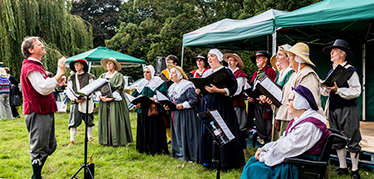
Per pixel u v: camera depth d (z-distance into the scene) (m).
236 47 8.74
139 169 4.09
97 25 25.81
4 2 10.88
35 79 3.05
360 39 6.93
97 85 3.40
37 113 3.16
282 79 3.62
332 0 4.36
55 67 11.90
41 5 12.56
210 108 3.79
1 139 5.97
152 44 15.59
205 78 3.60
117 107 5.30
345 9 3.75
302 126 2.33
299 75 2.89
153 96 4.79
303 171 2.31
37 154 3.20
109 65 5.50
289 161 2.33
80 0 26.50
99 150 5.02
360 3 3.69
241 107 4.52
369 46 6.95
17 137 6.19
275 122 3.37
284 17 4.43
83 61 5.32
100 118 5.36
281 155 2.40
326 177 2.64
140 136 4.90
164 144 4.96
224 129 2.74
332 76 3.27
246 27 5.11
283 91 3.23
